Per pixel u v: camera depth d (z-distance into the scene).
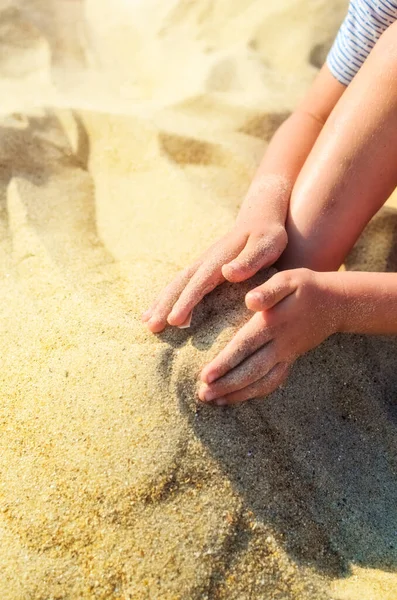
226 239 0.61
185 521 0.52
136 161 0.83
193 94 0.93
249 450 0.56
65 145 0.85
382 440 0.61
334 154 0.62
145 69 1.05
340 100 0.64
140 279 0.65
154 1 1.20
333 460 0.59
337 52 0.69
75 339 0.60
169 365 0.57
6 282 0.67
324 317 0.57
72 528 0.52
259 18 1.10
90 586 0.50
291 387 0.60
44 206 0.76
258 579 0.52
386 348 0.66
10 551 0.51
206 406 0.56
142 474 0.53
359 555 0.55
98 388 0.56
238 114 0.90
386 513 0.57
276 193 0.64
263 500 0.54
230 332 0.58
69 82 0.99
